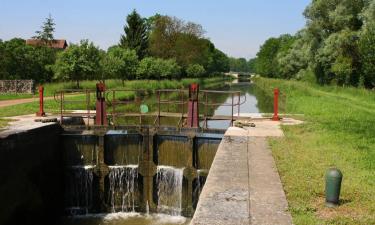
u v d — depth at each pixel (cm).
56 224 1488
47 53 5478
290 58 6612
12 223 1239
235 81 13988
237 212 709
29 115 1850
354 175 962
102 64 4700
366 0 4406
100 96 1723
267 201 764
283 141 1332
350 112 2339
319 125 1694
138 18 7175
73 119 1872
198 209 720
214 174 936
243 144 1281
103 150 1623
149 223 1498
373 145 1327
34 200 1396
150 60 5631
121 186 1647
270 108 3853
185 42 7875
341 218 689
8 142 1207
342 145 1304
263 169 984
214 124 2662
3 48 4984
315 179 911
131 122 2514
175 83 6119
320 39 4909
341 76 4662
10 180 1220
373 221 680
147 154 1627
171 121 2661
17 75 4972
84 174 1647
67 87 3850
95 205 1645
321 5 4641
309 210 728
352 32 4178
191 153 1563
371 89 4159
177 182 1603
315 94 3925
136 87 4588
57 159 1627
